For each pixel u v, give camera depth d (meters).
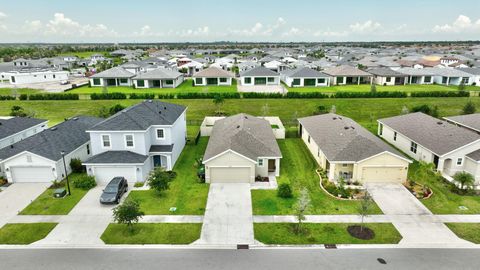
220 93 62.03
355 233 21.27
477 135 30.38
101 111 48.94
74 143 32.31
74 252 19.41
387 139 40.19
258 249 19.69
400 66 103.81
